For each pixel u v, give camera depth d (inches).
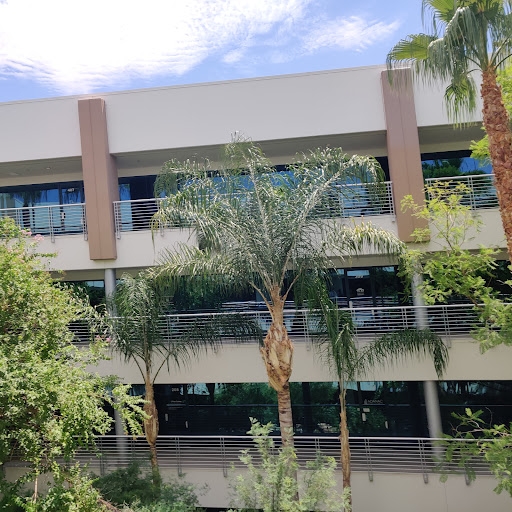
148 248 577.9
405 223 533.0
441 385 601.6
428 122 552.1
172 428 642.8
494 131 350.3
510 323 383.9
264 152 644.1
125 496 416.5
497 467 378.0
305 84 579.2
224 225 385.1
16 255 347.3
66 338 358.3
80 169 690.2
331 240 398.6
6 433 294.0
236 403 633.0
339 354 414.3
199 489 488.4
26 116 618.2
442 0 354.9
